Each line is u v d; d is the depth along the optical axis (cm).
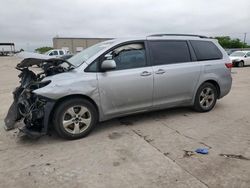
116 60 464
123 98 468
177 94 532
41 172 332
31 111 412
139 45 491
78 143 421
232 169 328
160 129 479
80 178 315
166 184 297
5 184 306
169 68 511
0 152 395
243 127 486
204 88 571
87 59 452
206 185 294
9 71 1997
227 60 605
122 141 425
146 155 372
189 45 554
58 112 419
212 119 536
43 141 434
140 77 475
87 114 442
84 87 427
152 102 504
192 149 390
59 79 420
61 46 5334
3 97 841
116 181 306
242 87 977
